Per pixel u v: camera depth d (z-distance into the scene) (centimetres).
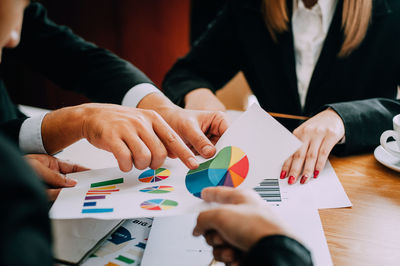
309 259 32
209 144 61
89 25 227
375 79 109
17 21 36
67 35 104
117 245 49
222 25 125
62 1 221
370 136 74
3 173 23
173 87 108
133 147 55
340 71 109
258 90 129
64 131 63
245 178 54
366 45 105
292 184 62
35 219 25
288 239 32
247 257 32
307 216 53
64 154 75
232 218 35
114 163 71
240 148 58
